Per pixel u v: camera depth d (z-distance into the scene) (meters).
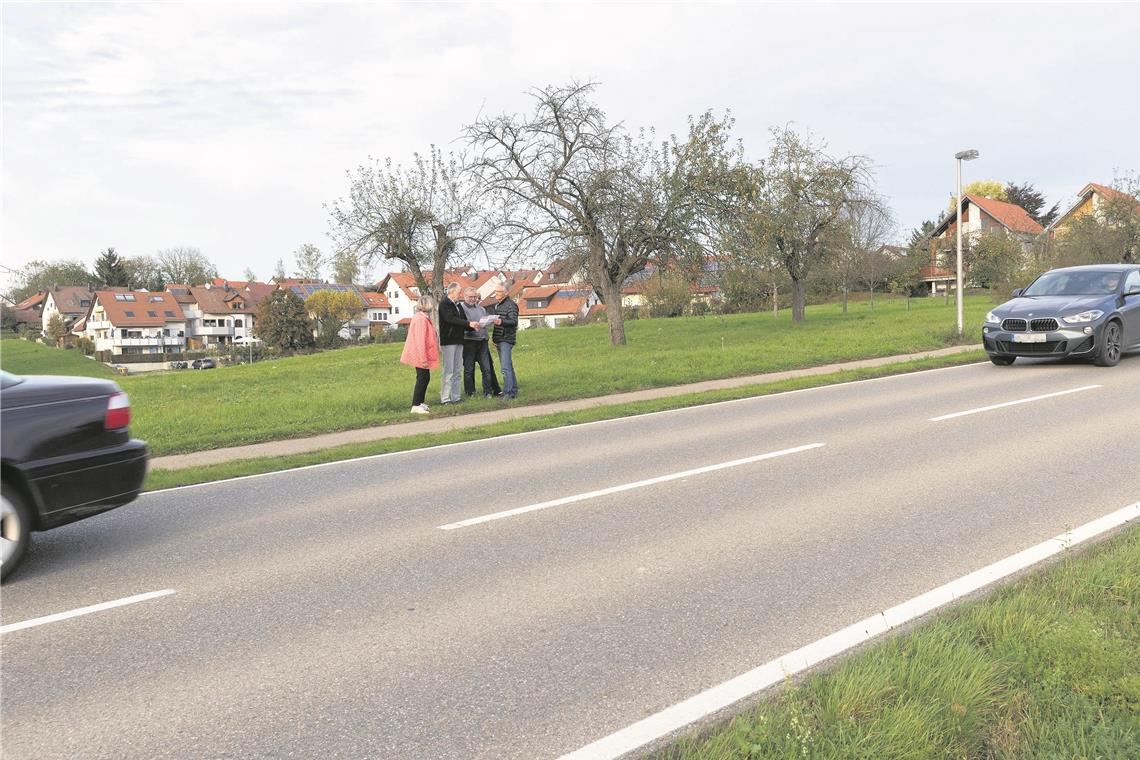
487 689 3.38
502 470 7.89
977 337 20.77
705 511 6.01
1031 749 2.72
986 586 4.26
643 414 11.52
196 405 15.56
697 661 3.56
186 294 113.06
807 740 2.72
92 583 4.91
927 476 6.82
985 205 63.97
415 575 4.84
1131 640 3.41
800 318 34.09
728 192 26.50
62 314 113.44
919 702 2.94
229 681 3.54
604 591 4.46
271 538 5.79
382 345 42.09
